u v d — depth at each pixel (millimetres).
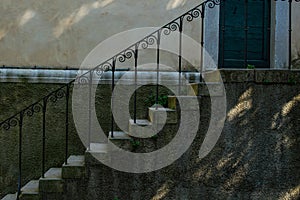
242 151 4578
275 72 4562
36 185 4789
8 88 5492
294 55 6055
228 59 6168
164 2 5746
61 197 4395
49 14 5645
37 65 5605
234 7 6223
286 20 6105
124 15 5707
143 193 4488
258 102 4578
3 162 5469
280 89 4602
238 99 4559
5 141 5473
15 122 4891
